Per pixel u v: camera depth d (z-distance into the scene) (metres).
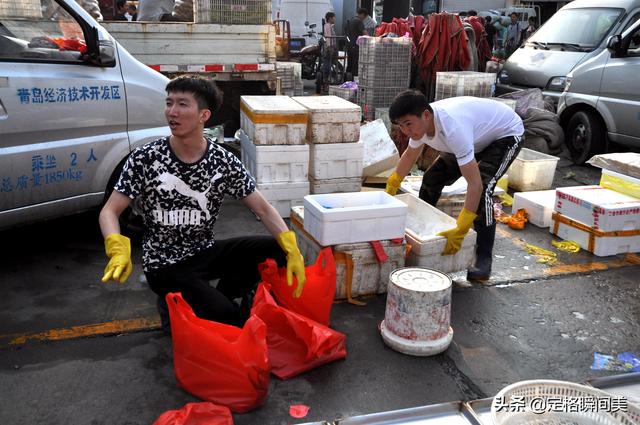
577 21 8.56
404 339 3.05
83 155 3.91
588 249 4.54
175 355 2.64
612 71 6.82
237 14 6.59
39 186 3.72
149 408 2.56
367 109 8.41
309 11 17.55
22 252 4.29
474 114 3.64
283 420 2.50
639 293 3.85
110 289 3.73
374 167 5.80
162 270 2.77
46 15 3.70
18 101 3.50
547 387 1.95
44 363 2.88
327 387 2.74
